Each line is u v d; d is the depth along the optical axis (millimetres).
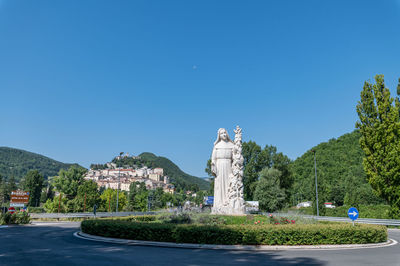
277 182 58875
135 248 13953
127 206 79750
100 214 43625
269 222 19719
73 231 22656
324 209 53344
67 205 62281
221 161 24703
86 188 68562
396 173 31312
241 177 24141
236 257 11922
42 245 14859
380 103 33438
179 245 14633
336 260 11477
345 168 115125
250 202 57344
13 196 31406
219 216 21375
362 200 79938
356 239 16188
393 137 32188
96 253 12406
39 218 37781
